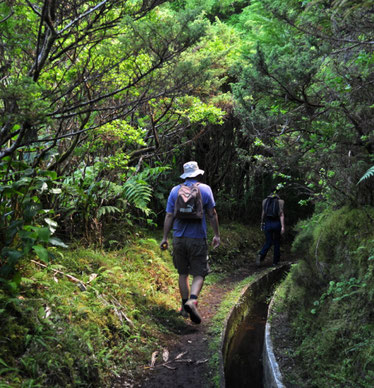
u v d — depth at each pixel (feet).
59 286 11.71
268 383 11.06
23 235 9.60
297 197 34.40
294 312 13.75
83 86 12.20
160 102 17.65
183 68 10.31
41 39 10.58
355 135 12.44
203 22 9.64
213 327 14.29
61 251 14.20
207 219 29.94
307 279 13.39
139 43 9.51
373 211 12.05
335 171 13.00
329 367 9.86
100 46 11.46
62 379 8.54
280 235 25.72
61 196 15.01
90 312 11.42
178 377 10.73
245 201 32.83
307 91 13.26
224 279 22.16
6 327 8.59
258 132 13.65
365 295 10.25
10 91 7.32
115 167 17.56
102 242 17.22
